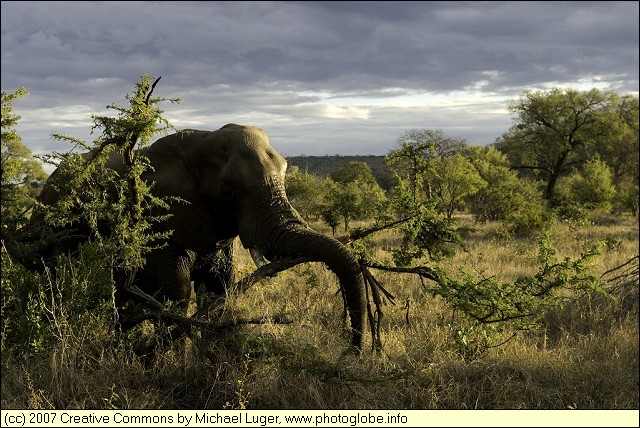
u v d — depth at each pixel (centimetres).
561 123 5078
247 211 664
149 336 665
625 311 877
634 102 5500
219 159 692
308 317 682
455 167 2642
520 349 685
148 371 614
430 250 739
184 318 626
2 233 681
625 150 5381
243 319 617
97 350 613
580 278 709
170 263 712
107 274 659
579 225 2256
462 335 682
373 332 648
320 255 625
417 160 739
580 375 623
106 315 650
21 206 712
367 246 708
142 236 654
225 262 756
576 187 3619
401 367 634
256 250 659
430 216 718
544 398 588
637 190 3400
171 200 704
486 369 622
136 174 639
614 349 707
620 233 2088
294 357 579
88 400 558
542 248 737
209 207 705
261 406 566
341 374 561
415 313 834
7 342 628
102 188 676
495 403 579
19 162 679
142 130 595
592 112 5066
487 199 2803
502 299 671
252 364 593
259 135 707
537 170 6203
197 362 612
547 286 714
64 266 662
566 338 743
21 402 550
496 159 5203
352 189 2152
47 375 576
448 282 687
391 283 988
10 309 661
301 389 570
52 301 629
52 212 683
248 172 669
